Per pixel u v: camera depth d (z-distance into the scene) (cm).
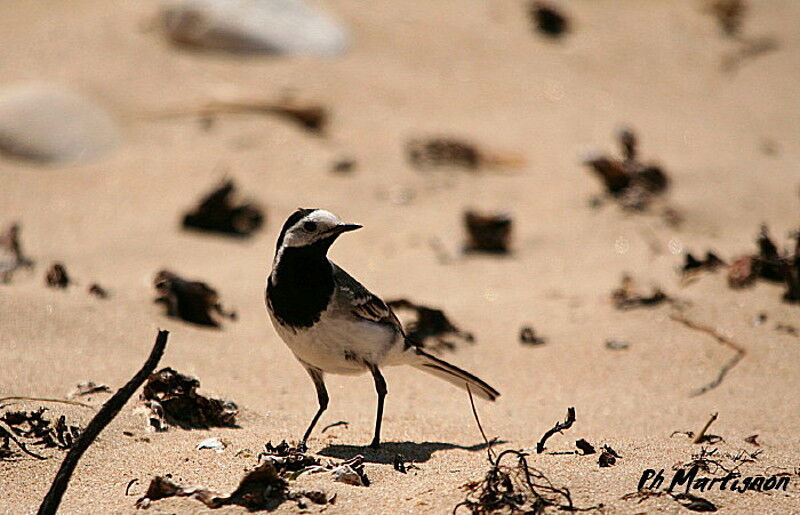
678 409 1131
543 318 1456
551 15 2834
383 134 2222
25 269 1573
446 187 2027
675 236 1780
